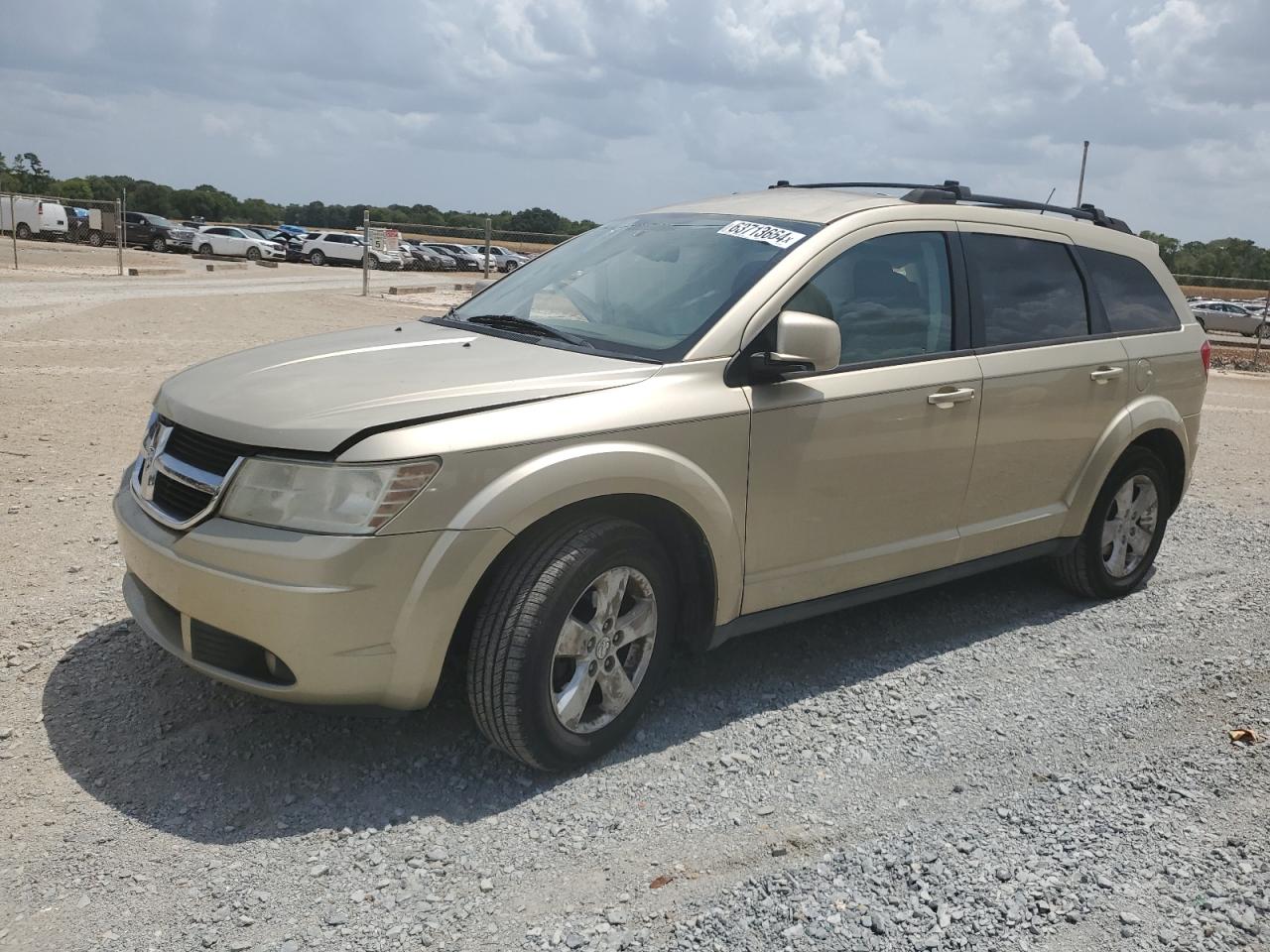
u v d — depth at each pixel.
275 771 3.42
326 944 2.63
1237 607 5.47
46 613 4.55
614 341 3.90
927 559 4.50
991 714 4.08
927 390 4.27
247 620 3.10
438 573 3.11
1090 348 5.05
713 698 4.10
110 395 9.85
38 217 46.75
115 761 3.43
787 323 3.68
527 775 3.46
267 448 3.16
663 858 3.05
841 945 2.64
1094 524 5.30
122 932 2.64
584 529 3.36
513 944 2.65
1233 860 3.09
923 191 4.60
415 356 3.74
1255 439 11.75
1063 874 2.99
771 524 3.89
